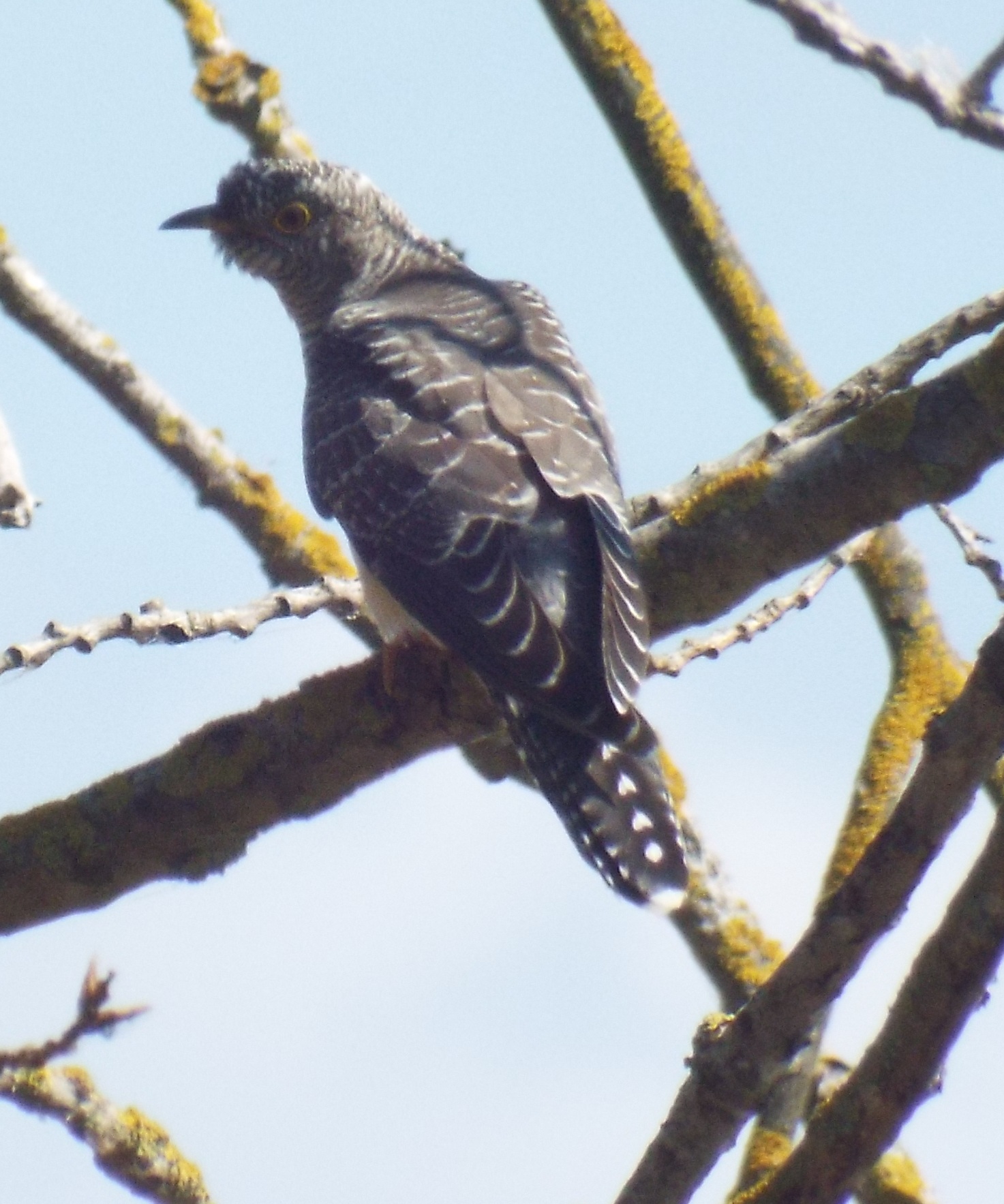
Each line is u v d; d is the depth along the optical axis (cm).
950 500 792
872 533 926
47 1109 900
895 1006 734
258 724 897
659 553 846
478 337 1106
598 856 837
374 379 1063
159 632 812
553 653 879
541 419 1001
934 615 1074
